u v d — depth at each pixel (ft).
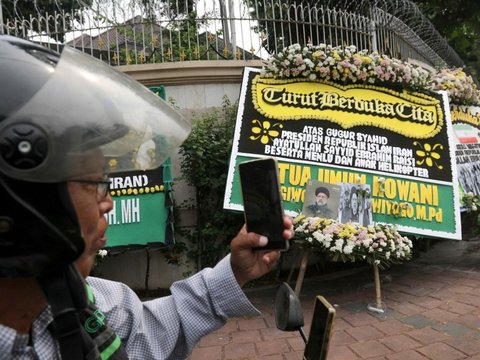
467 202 19.02
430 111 17.44
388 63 16.90
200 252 17.71
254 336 12.64
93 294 4.11
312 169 16.07
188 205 17.90
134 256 17.88
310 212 15.28
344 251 13.92
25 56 2.66
